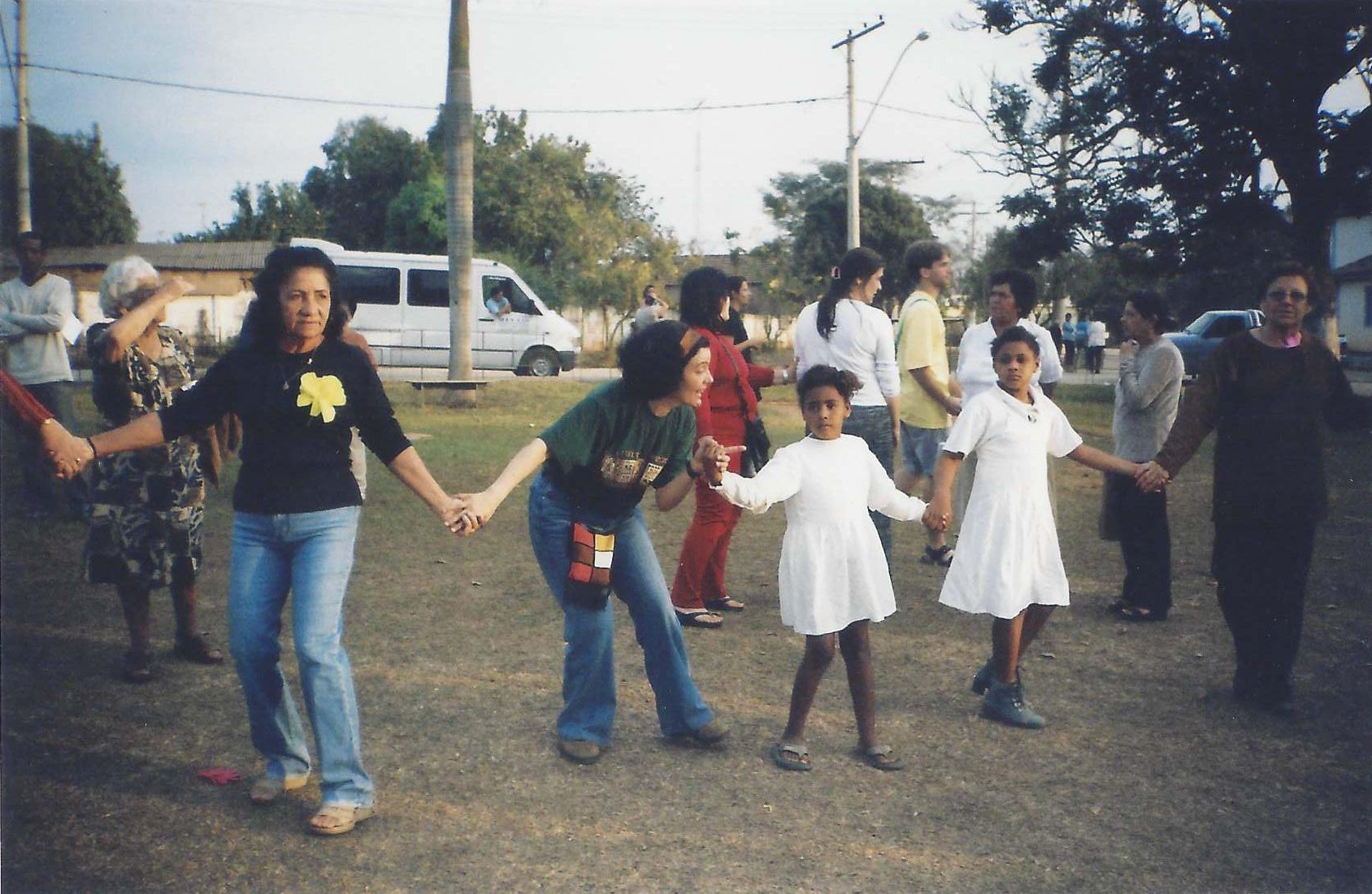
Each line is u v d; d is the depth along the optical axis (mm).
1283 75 19328
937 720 4691
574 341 23734
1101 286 39281
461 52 16938
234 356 3627
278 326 3594
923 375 6961
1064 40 21016
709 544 5945
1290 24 18672
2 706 4566
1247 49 19125
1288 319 4727
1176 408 6031
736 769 4184
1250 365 4766
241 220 49312
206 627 5848
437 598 6480
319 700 3605
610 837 3631
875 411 6184
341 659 3660
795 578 4137
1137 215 21500
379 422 3787
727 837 3643
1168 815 3824
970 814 3824
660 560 7688
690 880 3361
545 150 42812
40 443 3523
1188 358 25828
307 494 3645
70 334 7828
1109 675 5266
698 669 5316
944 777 4129
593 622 4145
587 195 45656
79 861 3367
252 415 3600
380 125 48375
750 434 6059
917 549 8008
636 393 4047
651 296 21109
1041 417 4699
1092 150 22156
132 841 3516
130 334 4508
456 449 12406
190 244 38719
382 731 4469
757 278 48969
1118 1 20172
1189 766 4234
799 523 4145
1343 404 4852
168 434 3625
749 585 6980
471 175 17172
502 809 3818
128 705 4668
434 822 3719
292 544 3676
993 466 4637
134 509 4762
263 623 3676
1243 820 3787
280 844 3543
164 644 5523
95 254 33781
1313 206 20469
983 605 4582
